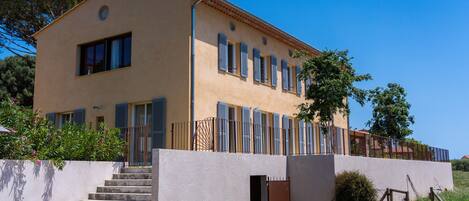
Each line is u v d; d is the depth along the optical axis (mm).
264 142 16125
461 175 39781
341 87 16859
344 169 13805
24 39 23719
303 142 18531
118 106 15820
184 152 10602
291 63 20719
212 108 15289
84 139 11984
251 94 17531
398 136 26359
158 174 9844
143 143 14000
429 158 24438
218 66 15812
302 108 18047
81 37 17438
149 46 15586
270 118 18938
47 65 18312
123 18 16391
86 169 11641
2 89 27812
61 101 17625
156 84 15188
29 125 10992
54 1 23062
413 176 20516
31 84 28750
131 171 12555
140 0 16078
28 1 22766
